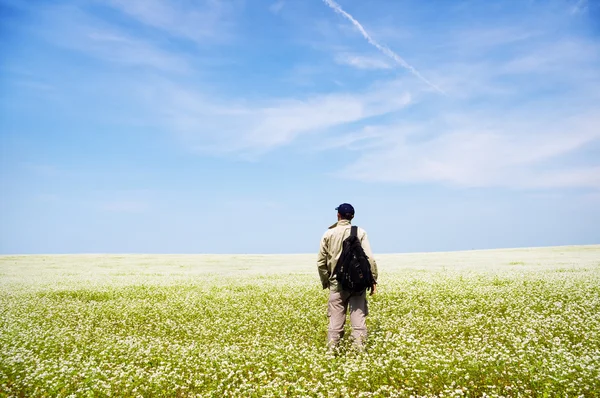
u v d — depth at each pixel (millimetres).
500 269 23828
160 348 8211
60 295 17094
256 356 7512
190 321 11695
